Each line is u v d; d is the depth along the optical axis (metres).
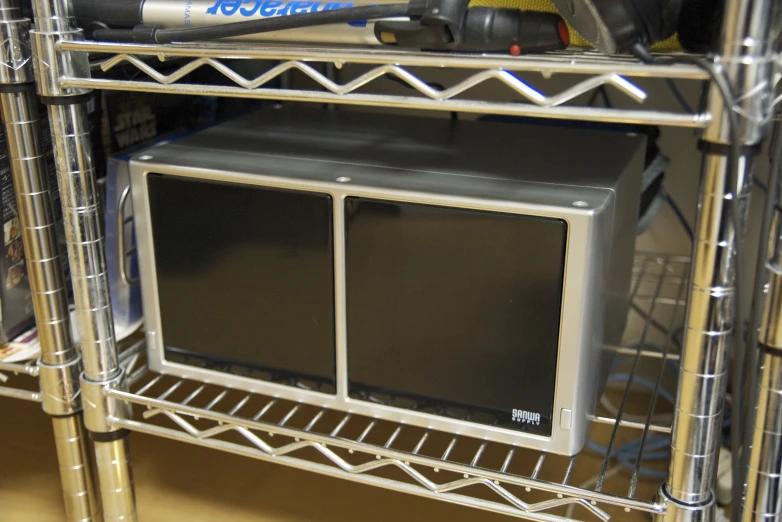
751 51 0.50
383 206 0.67
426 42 0.61
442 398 0.72
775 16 0.51
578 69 0.54
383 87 1.12
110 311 0.81
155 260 0.78
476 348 0.69
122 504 0.87
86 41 0.69
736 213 0.54
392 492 1.01
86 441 0.88
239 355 0.79
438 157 0.76
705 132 0.53
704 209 0.56
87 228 0.76
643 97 0.53
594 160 0.76
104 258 0.79
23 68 0.72
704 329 0.58
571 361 0.66
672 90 1.04
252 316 0.76
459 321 0.69
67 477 0.88
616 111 0.54
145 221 0.77
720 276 0.57
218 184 0.73
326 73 1.12
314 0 0.68
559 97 0.55
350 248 0.70
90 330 0.80
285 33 0.69
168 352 0.82
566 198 0.64
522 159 0.76
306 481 1.03
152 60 0.90
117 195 0.84
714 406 0.60
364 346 0.73
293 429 0.76
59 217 0.90
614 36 0.54
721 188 0.54
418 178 0.69
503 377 0.69
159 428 0.82
